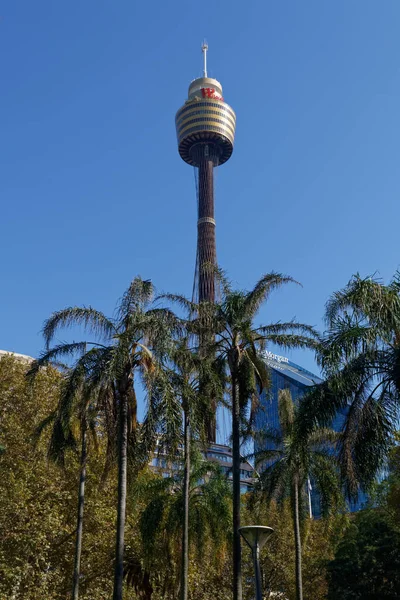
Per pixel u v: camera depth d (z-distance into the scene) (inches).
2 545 1409.9
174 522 1596.9
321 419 1002.7
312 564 2158.0
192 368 1221.1
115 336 1076.5
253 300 1332.4
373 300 954.7
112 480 1662.2
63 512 1582.2
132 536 1681.8
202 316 1327.5
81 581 1585.9
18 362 1781.5
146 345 1083.3
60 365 1381.6
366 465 963.3
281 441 1814.7
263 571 2143.2
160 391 1066.1
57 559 1561.3
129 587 1760.6
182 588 1328.7
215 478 1695.4
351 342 962.7
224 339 1330.0
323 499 1705.2
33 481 1533.0
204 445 1424.7
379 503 2087.8
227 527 1620.3
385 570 1798.7
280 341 1327.5
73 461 1595.7
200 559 1605.6
